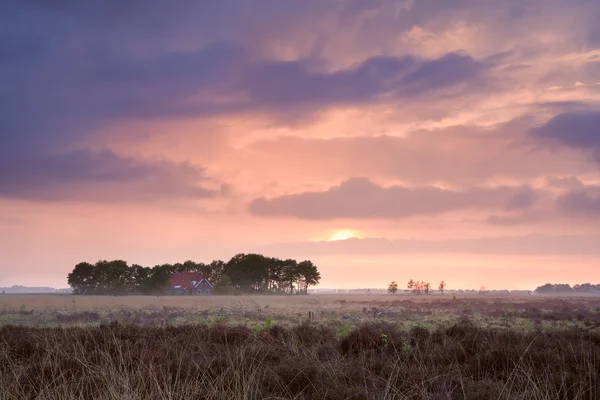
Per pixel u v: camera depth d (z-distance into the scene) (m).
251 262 185.00
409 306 63.47
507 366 10.71
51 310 50.88
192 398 7.96
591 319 35.34
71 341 12.37
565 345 13.07
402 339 13.74
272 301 87.62
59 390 8.23
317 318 36.31
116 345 11.20
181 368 9.88
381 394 8.32
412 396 8.30
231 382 8.70
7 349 11.73
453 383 9.45
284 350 12.34
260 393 8.13
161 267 197.38
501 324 31.42
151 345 12.38
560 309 57.03
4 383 8.81
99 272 183.75
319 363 10.39
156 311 48.28
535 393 8.44
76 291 183.00
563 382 8.71
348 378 9.38
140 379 8.44
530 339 13.95
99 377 8.78
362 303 78.19
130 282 185.38
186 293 173.75
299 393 8.31
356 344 12.90
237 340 14.17
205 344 12.94
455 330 15.14
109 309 53.34
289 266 190.38
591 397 8.38
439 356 11.65
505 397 8.36
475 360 11.19
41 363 9.84
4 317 37.41
